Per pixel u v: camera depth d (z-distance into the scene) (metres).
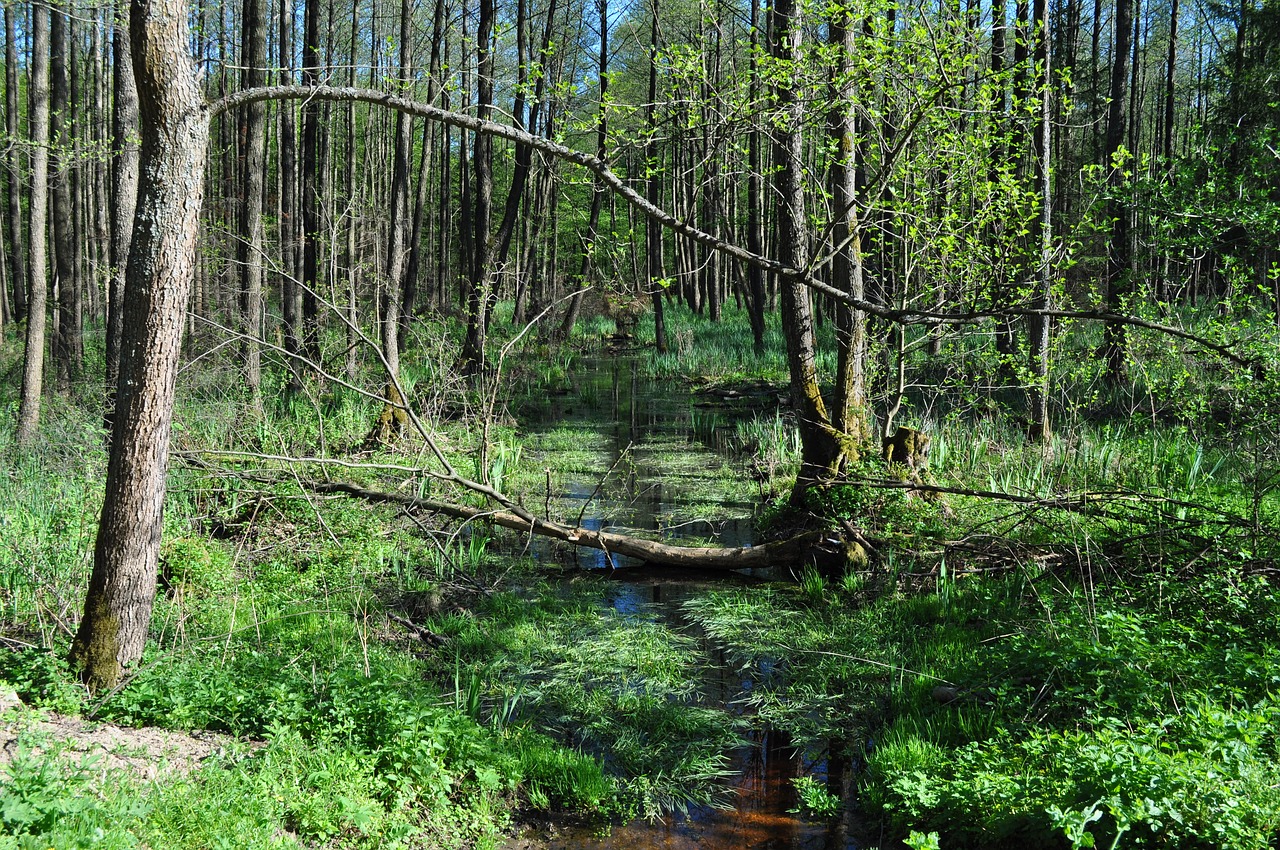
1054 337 12.25
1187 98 32.75
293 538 9.41
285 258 19.39
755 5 14.83
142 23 5.13
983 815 4.64
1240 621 6.48
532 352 28.17
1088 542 7.66
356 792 4.70
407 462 11.74
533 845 5.02
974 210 10.30
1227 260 9.70
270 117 31.86
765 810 5.39
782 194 10.37
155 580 5.64
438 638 7.85
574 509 11.98
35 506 8.62
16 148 13.44
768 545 9.71
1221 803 3.96
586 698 6.76
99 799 3.97
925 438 10.68
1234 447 10.80
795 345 10.55
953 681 6.48
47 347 19.88
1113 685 5.41
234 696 5.43
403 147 18.58
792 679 7.12
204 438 10.89
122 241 12.34
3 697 4.88
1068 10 21.39
